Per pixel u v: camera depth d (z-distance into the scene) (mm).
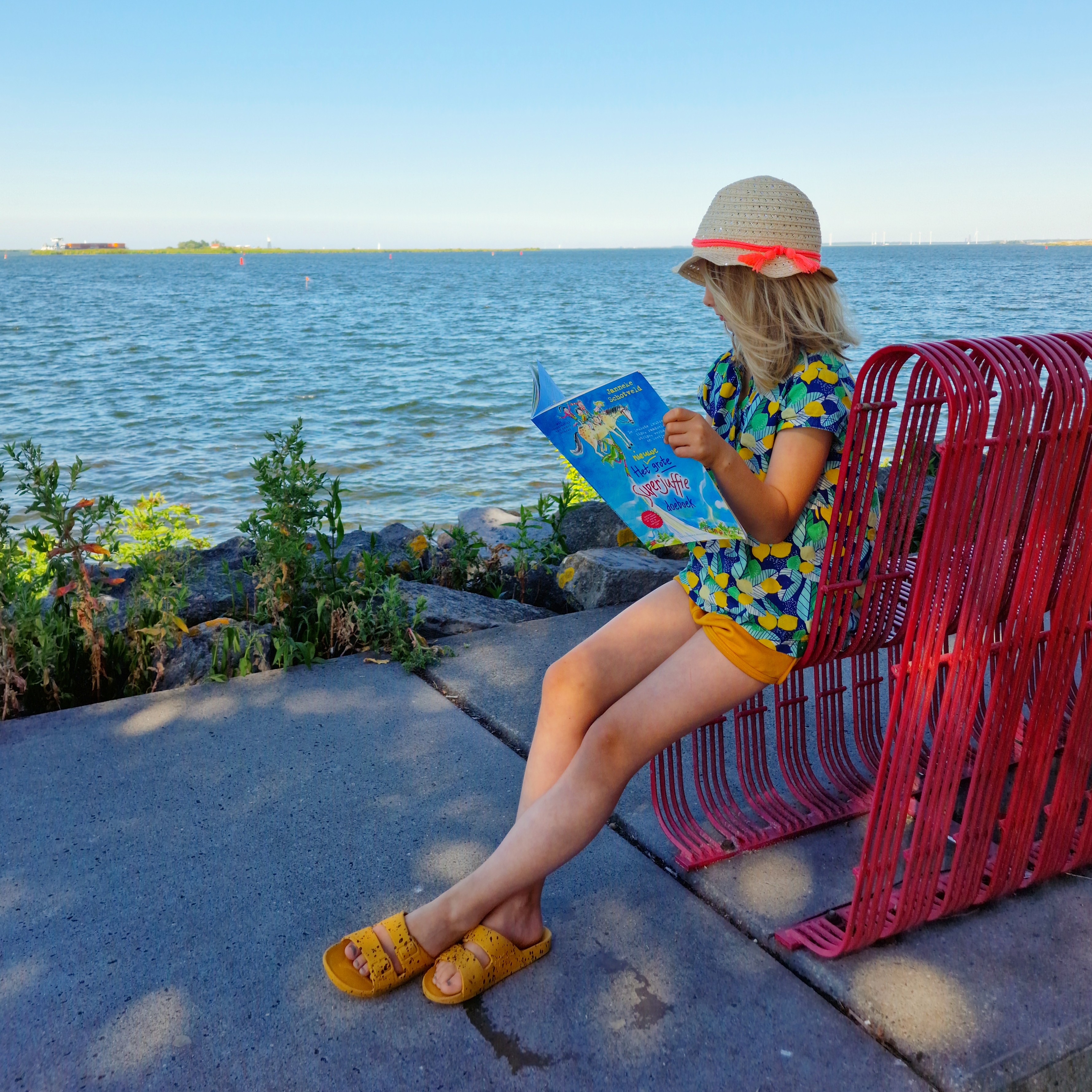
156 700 3346
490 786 2803
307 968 2062
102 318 55562
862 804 2660
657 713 1937
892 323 43000
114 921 2211
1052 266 177625
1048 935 2137
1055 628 2000
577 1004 1956
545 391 1932
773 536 1852
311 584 4027
